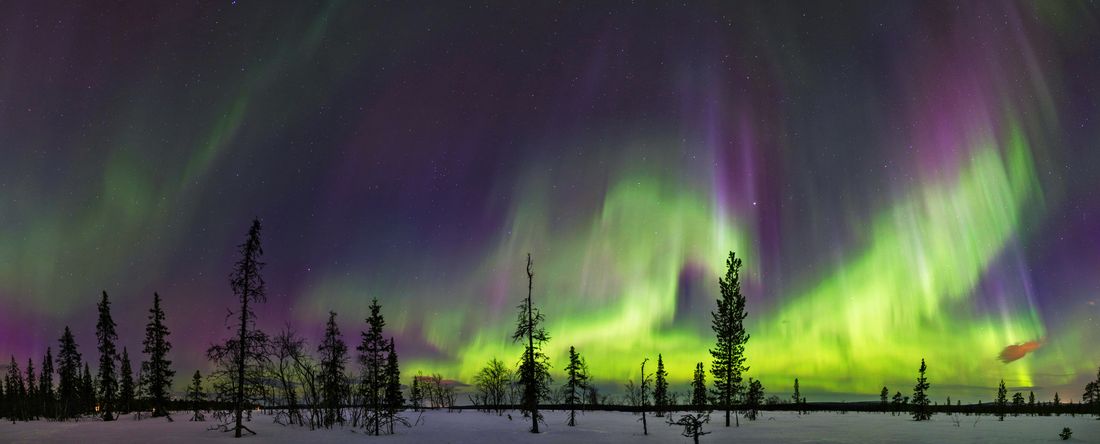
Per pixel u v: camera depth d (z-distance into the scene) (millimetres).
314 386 55750
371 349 48562
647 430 54688
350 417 63219
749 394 81875
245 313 41625
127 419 68938
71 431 47750
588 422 67938
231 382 42750
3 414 79000
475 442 41531
